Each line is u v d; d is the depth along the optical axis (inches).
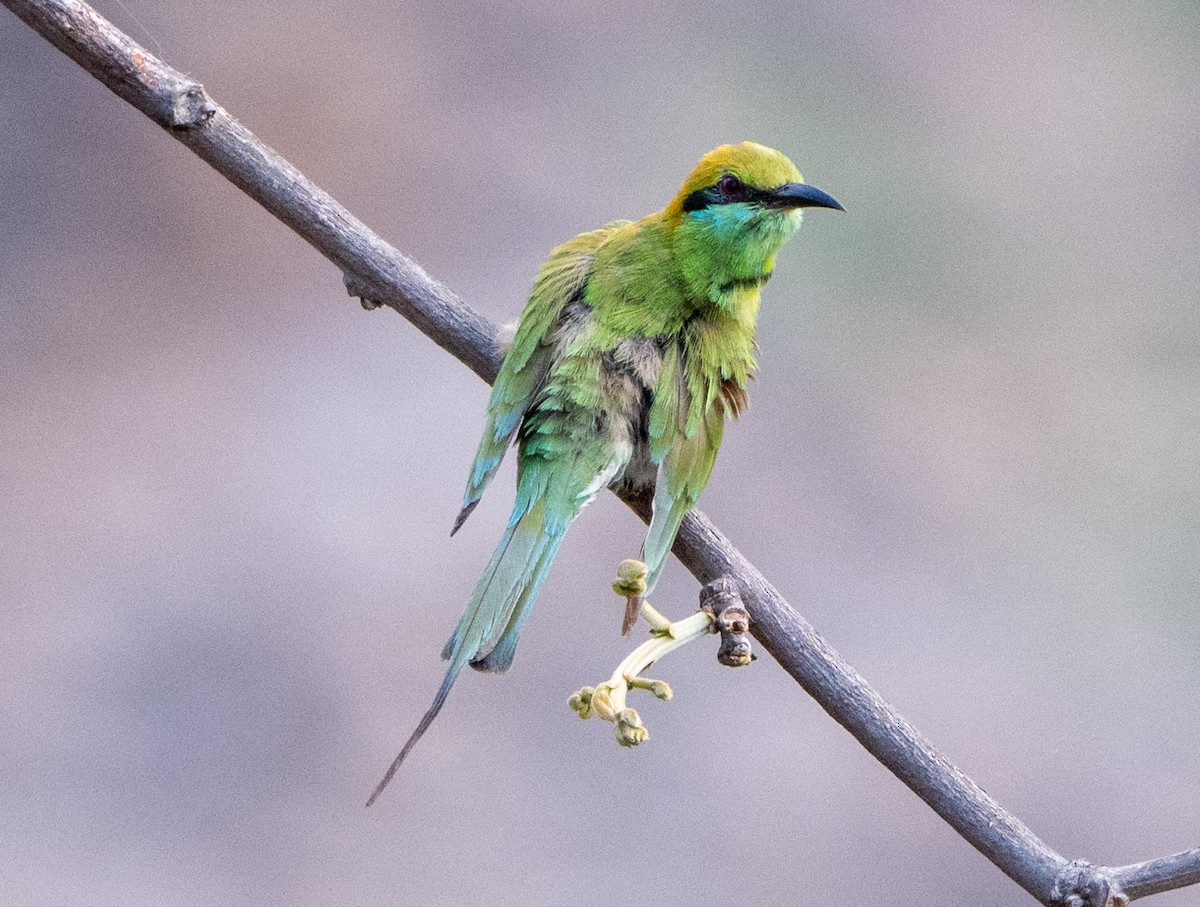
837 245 603.8
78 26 252.5
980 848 231.6
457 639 253.9
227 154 265.9
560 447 268.2
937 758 237.1
